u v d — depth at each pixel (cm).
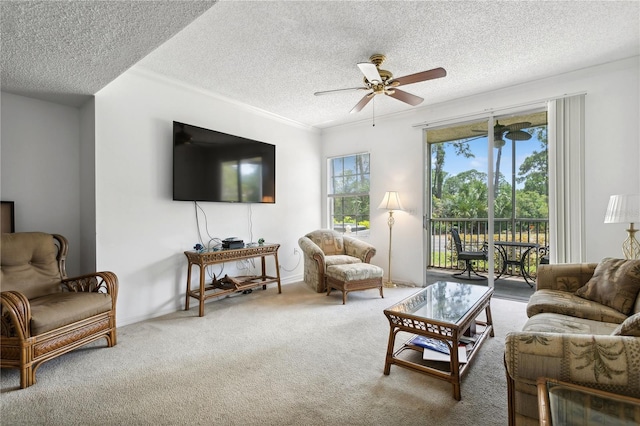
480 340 217
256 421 153
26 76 235
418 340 219
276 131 459
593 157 310
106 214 282
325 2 204
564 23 232
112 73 232
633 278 190
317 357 220
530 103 345
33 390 180
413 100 306
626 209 232
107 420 154
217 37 246
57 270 253
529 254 472
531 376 115
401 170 450
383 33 242
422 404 165
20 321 182
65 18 164
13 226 262
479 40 255
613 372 103
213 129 371
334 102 399
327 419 154
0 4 149
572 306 194
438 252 543
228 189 379
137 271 303
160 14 164
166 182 328
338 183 530
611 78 301
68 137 298
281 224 465
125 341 250
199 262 320
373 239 481
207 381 189
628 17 225
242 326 282
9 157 264
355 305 344
